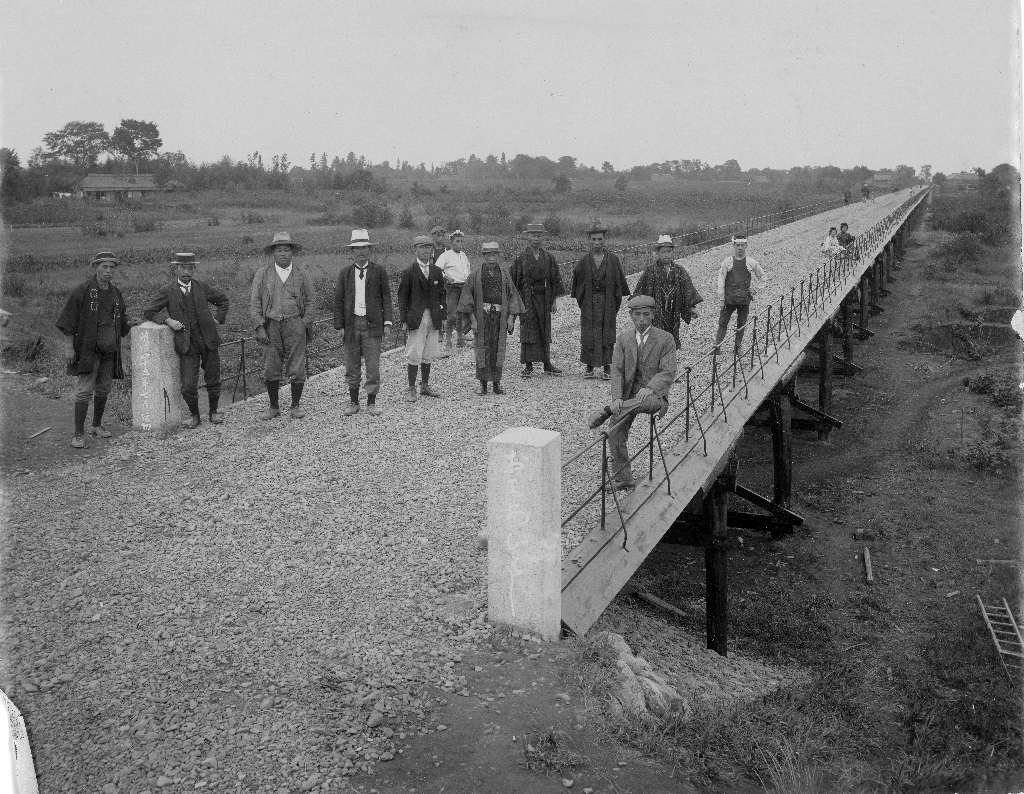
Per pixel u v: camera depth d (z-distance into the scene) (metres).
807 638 10.79
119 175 63.62
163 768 4.04
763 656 10.20
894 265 42.25
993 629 10.62
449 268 14.85
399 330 17.83
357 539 6.82
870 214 53.81
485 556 6.50
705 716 5.32
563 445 9.30
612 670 5.10
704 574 12.45
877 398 22.44
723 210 71.81
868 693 8.97
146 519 7.16
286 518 7.25
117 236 40.38
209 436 9.68
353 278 10.38
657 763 4.42
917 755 6.57
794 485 16.66
